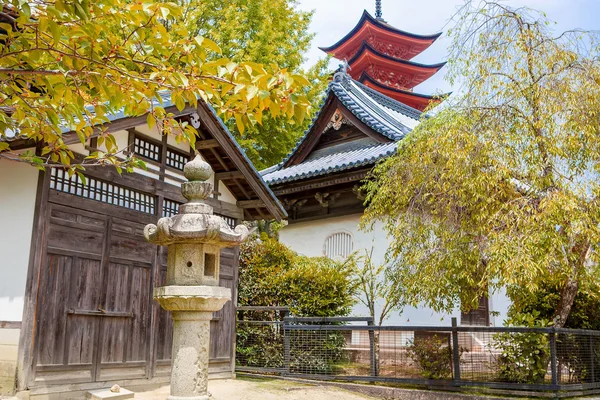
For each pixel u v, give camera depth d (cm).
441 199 823
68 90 434
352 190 1484
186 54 428
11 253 695
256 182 998
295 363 995
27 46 402
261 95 382
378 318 1363
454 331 854
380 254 1398
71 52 434
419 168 862
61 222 714
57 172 726
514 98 795
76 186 748
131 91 451
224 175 1002
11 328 668
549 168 770
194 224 514
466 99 836
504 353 823
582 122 754
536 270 693
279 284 1109
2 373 662
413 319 1340
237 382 934
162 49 425
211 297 509
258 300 1125
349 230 1505
